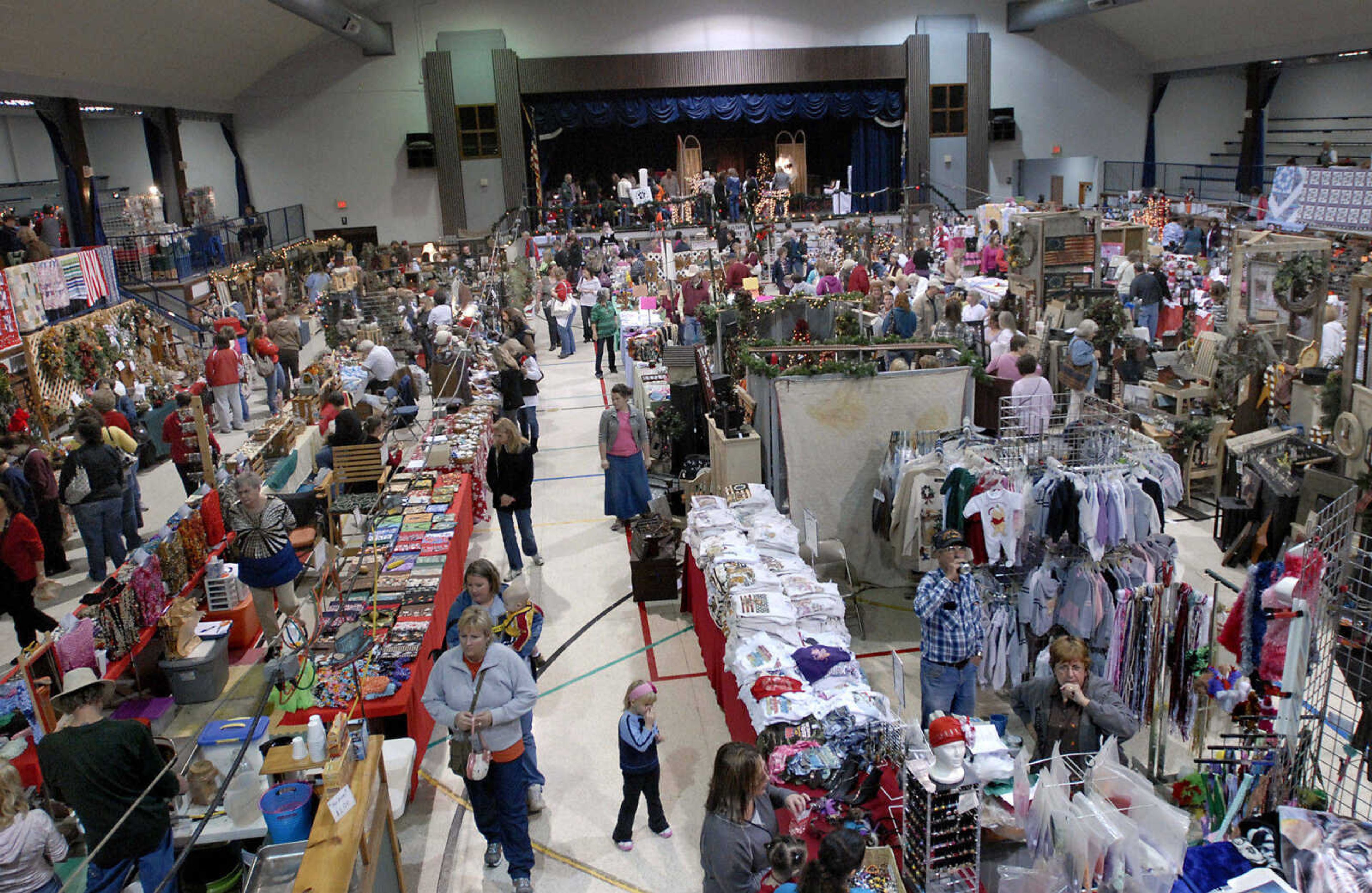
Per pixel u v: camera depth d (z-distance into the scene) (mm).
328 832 3768
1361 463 6387
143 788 4055
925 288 14500
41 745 3986
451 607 6285
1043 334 11000
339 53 26578
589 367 16844
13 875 3846
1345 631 4445
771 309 10570
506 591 5309
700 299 14648
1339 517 4445
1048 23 28188
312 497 8156
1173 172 30078
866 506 7359
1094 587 5414
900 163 29109
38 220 15742
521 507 8125
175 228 20375
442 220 27641
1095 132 29547
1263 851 3627
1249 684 5012
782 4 27422
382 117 27078
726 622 5586
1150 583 5492
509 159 27250
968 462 6148
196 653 5992
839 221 26781
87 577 8805
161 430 12602
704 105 28000
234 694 6102
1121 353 10578
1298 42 23922
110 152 26453
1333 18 22359
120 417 9719
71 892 4027
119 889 4074
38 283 12633
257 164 26984
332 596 6684
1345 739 4953
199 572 6840
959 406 7242
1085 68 29016
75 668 5516
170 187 22750
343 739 4039
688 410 9898
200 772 4441
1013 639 5793
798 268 21453
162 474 11930
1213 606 5297
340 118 26984
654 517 8008
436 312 14992
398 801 4859
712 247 24625
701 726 6039
